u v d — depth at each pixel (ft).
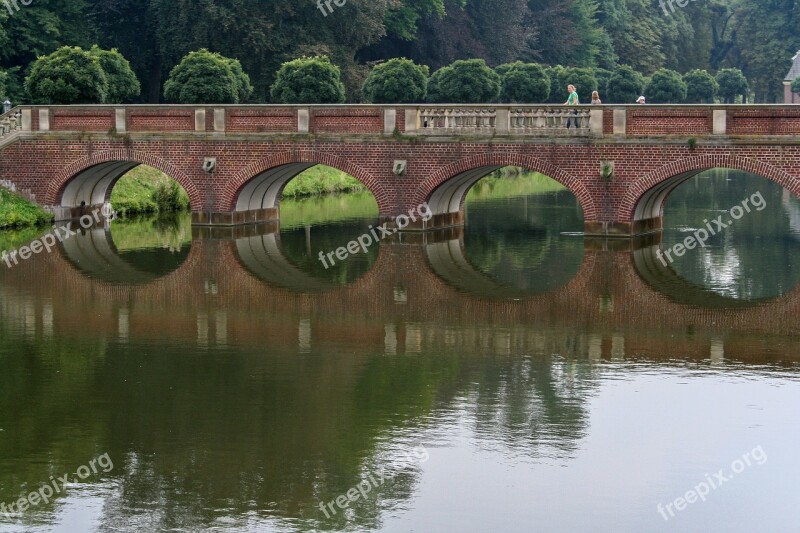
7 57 199.00
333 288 102.63
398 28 256.93
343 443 60.59
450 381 71.41
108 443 60.59
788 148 116.16
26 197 144.56
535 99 195.93
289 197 189.78
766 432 62.03
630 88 261.65
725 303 95.45
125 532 50.72
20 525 51.37
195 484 55.47
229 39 213.05
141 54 227.61
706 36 411.54
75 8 211.00
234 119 137.08
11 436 61.67
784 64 387.96
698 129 120.26
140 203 162.40
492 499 53.93
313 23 225.97
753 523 51.65
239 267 114.01
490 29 296.30
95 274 109.81
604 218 126.93
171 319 89.15
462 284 104.58
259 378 72.13
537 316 90.27
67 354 78.07
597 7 358.02
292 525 51.34
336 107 133.28
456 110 129.70
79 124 141.79
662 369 74.02
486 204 183.21
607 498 54.13
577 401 67.31
